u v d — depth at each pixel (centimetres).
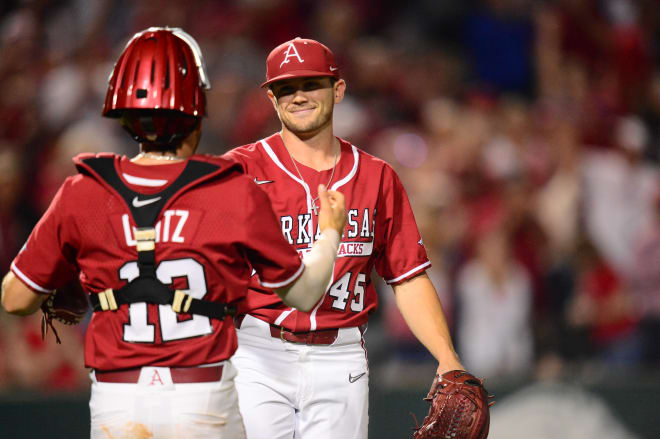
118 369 910
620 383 2078
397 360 2345
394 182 1238
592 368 2444
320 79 1177
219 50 3228
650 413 2066
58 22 3331
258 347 1178
